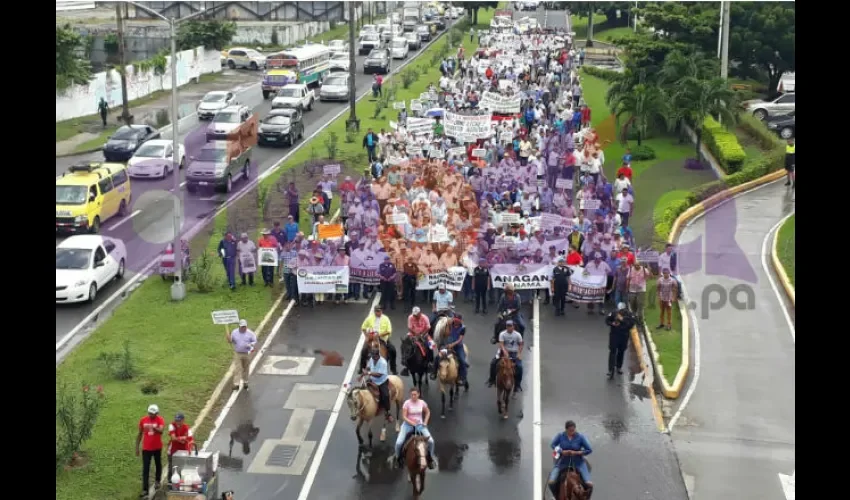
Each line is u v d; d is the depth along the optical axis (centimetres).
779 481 2211
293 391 2620
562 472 1938
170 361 2761
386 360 2577
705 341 3030
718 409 2570
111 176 4156
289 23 11488
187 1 11306
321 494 2112
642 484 2183
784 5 7125
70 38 6588
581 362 2853
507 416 2497
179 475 1969
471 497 2108
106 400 2448
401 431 2109
